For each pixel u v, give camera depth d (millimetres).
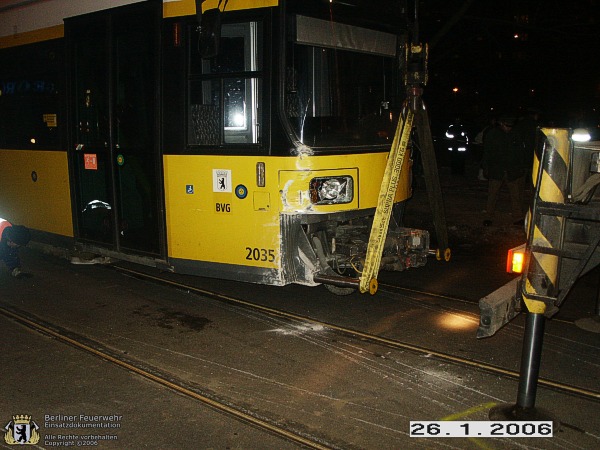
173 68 6426
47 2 7746
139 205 6914
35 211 8375
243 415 4379
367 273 5906
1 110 8820
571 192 4277
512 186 11289
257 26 5906
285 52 5793
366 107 6566
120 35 6855
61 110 7707
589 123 21047
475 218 11797
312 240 6258
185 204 6488
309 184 5898
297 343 5711
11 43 8438
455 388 4789
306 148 5879
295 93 5918
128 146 6910
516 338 5797
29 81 8195
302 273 6082
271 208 5973
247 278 6203
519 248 4477
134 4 6672
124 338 5852
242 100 6070
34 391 4777
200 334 5945
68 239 7918
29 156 8328
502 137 11102
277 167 5902
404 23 6945
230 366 5227
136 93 6766
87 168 7461
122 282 7652
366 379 4961
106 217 7320
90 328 6105
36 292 7262
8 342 5766
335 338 5816
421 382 4895
